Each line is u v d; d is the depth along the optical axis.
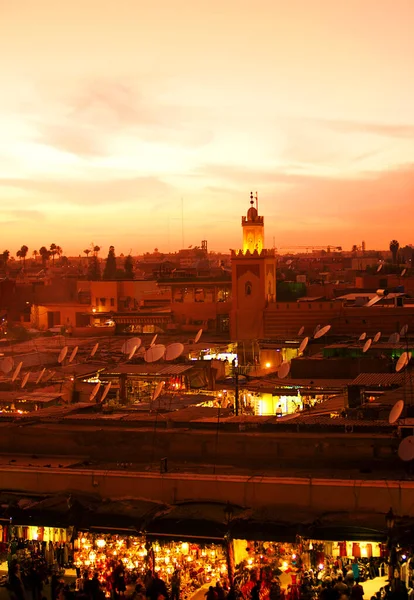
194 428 27.94
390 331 67.19
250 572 21.89
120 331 79.88
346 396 35.91
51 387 45.94
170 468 25.36
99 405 35.44
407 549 20.86
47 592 22.77
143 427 28.30
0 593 21.88
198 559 22.56
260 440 25.97
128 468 25.33
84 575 22.47
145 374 46.22
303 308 71.25
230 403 44.41
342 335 61.97
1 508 23.36
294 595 20.91
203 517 21.84
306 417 29.84
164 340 69.75
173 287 84.44
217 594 20.73
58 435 27.73
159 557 22.58
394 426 26.53
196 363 48.16
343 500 22.39
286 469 25.19
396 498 22.05
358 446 25.20
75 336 79.19
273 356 59.81
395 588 20.09
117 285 95.56
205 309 80.19
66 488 24.39
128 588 22.09
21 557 23.48
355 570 21.33
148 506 22.80
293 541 21.16
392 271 128.38
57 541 23.17
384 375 37.78
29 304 103.69
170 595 21.64
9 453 27.89
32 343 68.81
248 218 76.06
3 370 45.38
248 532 21.42
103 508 22.72
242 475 23.89
